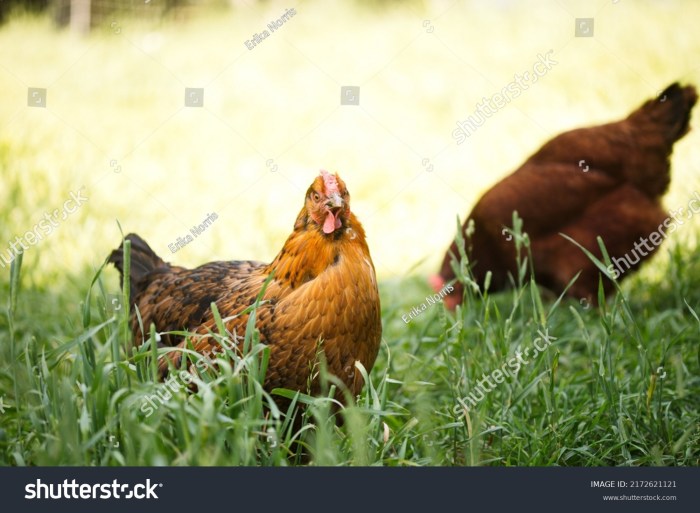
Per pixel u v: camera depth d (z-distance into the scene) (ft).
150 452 16.88
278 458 18.11
